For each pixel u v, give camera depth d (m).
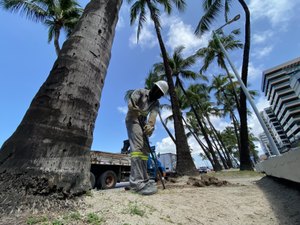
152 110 3.67
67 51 2.58
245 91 9.12
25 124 2.12
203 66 24.59
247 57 12.92
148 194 3.18
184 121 36.81
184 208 2.70
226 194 4.03
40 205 1.74
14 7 15.22
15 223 1.47
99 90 2.74
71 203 1.96
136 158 3.37
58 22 17.20
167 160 22.41
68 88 2.36
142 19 16.39
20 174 1.84
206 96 35.56
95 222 1.72
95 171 9.27
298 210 2.74
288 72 80.25
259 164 8.30
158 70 24.50
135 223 1.89
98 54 2.82
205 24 15.11
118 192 2.94
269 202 3.42
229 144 52.28
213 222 2.39
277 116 97.25
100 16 3.09
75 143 2.24
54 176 1.96
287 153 3.14
